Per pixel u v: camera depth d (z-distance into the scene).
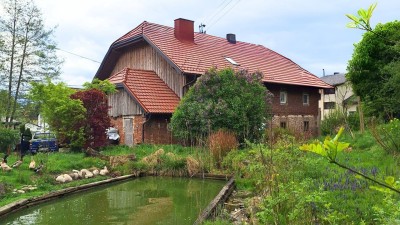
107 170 14.95
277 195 6.53
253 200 8.47
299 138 17.42
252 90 19.38
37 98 19.30
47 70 28.95
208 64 23.66
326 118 25.77
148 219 8.79
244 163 13.94
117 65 28.16
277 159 9.23
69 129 18.56
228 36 29.84
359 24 2.14
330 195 7.23
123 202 10.69
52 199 10.87
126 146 20.44
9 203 9.43
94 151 17.16
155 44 23.44
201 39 27.70
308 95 28.56
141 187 13.09
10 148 17.86
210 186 13.03
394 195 6.17
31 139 19.61
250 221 7.24
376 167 9.86
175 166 15.28
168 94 22.59
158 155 16.09
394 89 19.47
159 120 21.28
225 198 10.10
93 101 19.08
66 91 19.36
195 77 22.00
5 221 8.63
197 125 18.45
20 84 28.17
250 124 18.55
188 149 17.80
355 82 23.06
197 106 18.45
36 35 28.16
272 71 27.11
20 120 29.95
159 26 26.52
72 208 9.97
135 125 21.28
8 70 27.64
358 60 22.33
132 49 26.58
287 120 26.36
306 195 5.89
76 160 15.41
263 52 30.67
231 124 18.09
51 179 12.41
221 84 19.00
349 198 7.27
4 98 27.22
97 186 13.02
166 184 13.60
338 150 1.89
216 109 18.00
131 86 21.86
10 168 12.62
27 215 9.21
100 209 9.82
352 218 5.87
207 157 15.32
